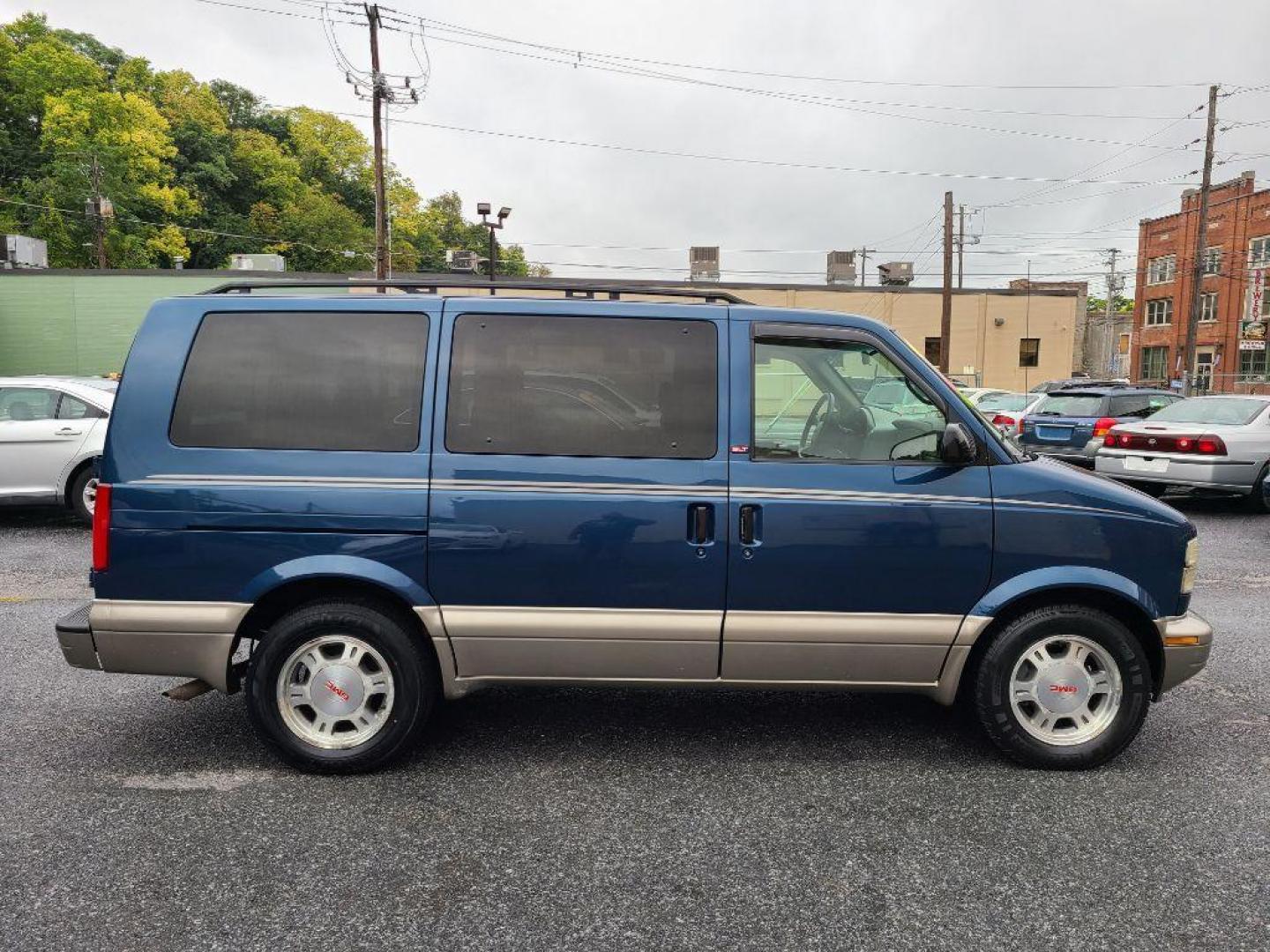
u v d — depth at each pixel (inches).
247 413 134.1
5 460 345.1
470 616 133.5
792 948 94.3
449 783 134.7
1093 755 138.8
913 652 135.9
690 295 140.3
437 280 138.7
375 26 1040.8
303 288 145.4
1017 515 135.0
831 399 138.9
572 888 105.8
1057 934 97.0
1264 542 346.0
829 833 119.9
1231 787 135.1
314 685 135.7
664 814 125.0
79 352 1179.9
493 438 133.6
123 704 167.2
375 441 133.4
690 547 133.4
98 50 2390.5
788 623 134.4
